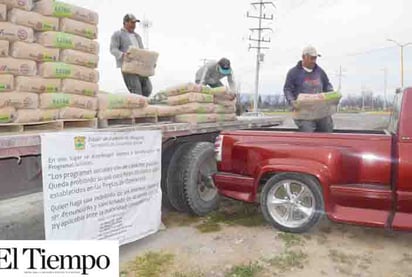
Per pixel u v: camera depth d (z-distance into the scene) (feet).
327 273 12.46
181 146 18.49
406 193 14.05
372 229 16.63
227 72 24.89
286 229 15.85
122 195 13.73
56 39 11.68
